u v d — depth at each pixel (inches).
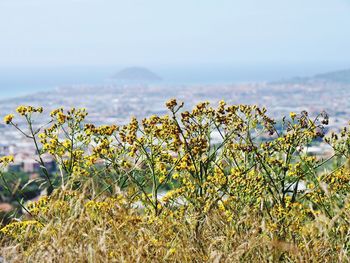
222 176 224.2
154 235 191.6
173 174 230.5
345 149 221.8
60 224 183.6
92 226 183.5
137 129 226.4
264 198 221.0
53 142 224.8
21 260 179.2
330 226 181.9
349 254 189.6
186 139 230.7
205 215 200.8
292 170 228.7
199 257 181.2
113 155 229.0
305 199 230.1
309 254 178.7
